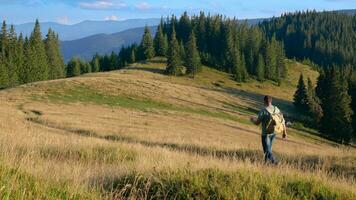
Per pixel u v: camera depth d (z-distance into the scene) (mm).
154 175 7770
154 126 49594
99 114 56812
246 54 180750
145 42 174125
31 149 11430
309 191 7648
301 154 17031
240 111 92938
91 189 6691
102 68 178375
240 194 7062
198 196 7027
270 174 8312
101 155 12281
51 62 137375
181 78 147750
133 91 87188
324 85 112375
